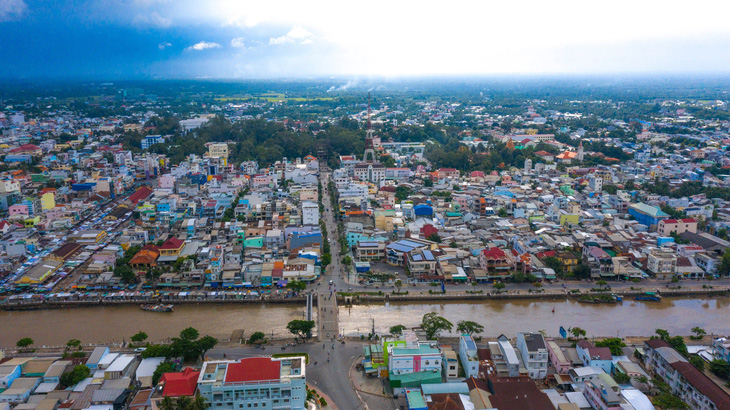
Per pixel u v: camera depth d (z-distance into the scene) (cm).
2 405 14250
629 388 15025
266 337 18775
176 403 13525
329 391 15662
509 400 14100
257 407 13900
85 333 19138
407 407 14912
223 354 17500
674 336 18662
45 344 18275
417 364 15750
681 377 15212
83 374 15500
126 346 17950
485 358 16425
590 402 14612
